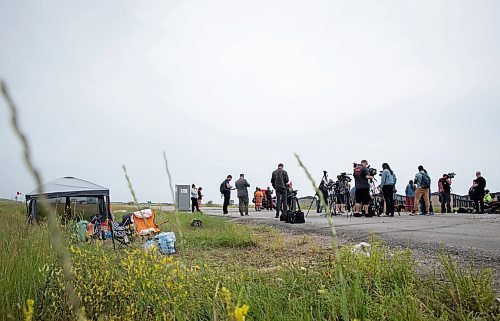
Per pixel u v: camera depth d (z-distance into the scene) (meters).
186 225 12.52
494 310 3.11
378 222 12.97
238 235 8.98
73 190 10.46
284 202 16.77
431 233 9.12
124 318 3.05
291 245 7.94
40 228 5.62
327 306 3.20
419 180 18.78
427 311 3.02
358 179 16.77
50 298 3.51
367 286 3.64
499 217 15.67
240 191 21.11
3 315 2.79
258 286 3.70
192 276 3.62
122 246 7.17
